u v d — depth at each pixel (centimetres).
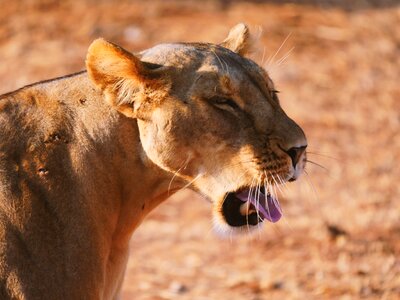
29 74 1994
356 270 1325
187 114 784
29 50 2100
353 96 2033
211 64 792
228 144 792
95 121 792
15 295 732
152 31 2197
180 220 1508
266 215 818
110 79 774
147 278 1312
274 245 1412
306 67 2131
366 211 1539
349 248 1389
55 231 757
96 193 786
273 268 1343
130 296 1247
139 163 803
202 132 789
